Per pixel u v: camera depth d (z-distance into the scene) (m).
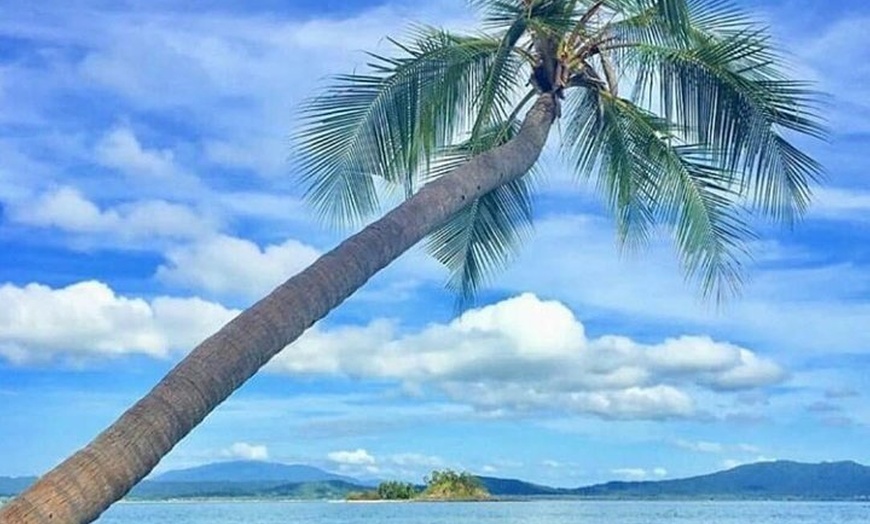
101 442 5.80
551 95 11.04
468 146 11.91
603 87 11.57
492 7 11.01
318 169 10.96
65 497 5.47
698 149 11.43
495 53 10.84
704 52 10.98
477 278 13.55
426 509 86.81
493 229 13.23
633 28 11.20
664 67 11.30
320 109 10.80
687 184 11.95
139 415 6.00
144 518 85.25
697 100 11.23
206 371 6.42
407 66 10.82
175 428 6.09
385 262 8.20
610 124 11.99
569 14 10.73
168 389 6.22
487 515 72.19
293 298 7.21
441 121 10.93
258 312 7.00
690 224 12.02
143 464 5.87
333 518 72.06
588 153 12.33
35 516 5.33
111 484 5.67
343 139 10.85
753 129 10.95
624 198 12.43
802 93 10.77
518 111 11.64
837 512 89.94
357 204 11.00
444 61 10.90
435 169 11.84
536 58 11.11
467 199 9.34
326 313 7.51
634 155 12.19
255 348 6.77
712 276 12.24
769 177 11.05
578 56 11.34
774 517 77.75
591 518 70.38
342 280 7.65
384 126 10.82
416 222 8.62
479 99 11.11
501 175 9.84
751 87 10.90
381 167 10.90
